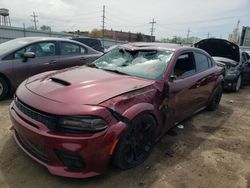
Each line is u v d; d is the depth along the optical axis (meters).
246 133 4.53
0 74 5.19
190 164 3.29
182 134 4.23
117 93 2.82
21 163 2.99
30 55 5.48
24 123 2.66
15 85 5.46
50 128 2.49
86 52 6.93
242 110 6.01
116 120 2.64
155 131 3.33
